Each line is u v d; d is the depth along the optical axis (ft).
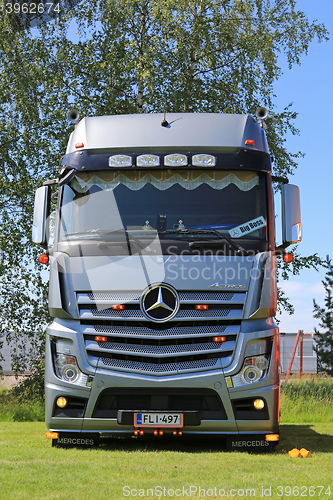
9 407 42.47
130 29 57.52
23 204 52.80
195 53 57.11
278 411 19.20
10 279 52.60
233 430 18.83
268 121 59.31
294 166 59.31
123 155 20.86
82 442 20.39
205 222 19.95
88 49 55.67
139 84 54.85
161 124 21.63
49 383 19.51
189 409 18.88
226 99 57.47
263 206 20.39
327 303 65.36
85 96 54.90
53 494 13.09
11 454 18.61
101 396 18.97
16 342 52.37
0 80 54.65
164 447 20.97
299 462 17.35
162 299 18.97
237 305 19.08
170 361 18.80
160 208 20.21
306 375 64.90
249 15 59.88
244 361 18.84
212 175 20.67
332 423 36.04
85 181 20.85
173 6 55.88
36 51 56.08
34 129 54.13
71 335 19.24
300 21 60.70
